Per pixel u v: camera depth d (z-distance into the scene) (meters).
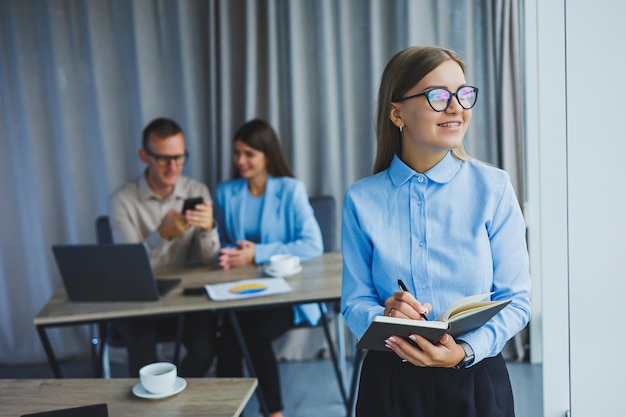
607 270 1.65
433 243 1.42
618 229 1.63
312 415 2.92
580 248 1.65
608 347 1.65
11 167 3.55
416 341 1.26
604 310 1.65
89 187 3.56
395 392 1.40
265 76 3.40
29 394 1.66
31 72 3.47
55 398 1.63
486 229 1.43
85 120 3.51
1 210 3.57
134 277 2.41
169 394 1.61
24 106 3.49
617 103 1.62
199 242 2.88
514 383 3.03
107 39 3.44
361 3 3.29
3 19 3.44
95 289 2.46
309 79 3.39
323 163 3.42
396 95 1.41
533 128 2.80
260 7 3.34
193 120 3.45
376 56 3.28
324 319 2.86
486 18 3.15
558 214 2.09
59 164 3.55
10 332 3.63
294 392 3.15
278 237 2.98
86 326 3.62
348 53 3.33
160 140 2.80
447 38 3.22
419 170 1.46
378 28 3.26
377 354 1.44
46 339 2.39
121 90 3.48
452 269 1.41
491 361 1.42
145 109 3.44
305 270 2.71
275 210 2.98
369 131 3.37
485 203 1.41
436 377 1.38
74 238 3.58
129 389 1.67
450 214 1.42
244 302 2.38
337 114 3.39
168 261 2.97
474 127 3.23
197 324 2.80
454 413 1.38
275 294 2.42
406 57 1.41
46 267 3.60
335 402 3.03
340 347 3.06
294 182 2.99
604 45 1.61
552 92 2.01
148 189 2.96
